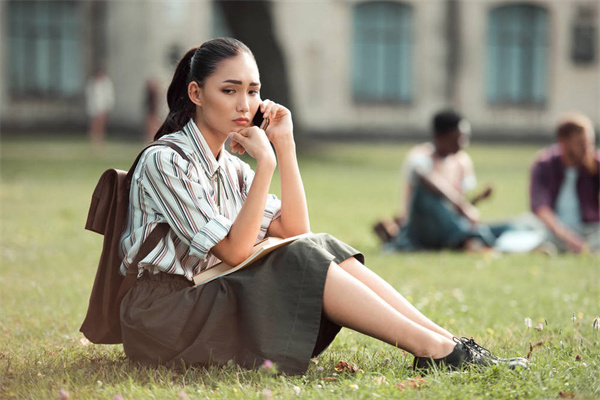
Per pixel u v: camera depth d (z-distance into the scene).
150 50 37.41
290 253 4.36
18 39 37.41
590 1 39.94
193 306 4.38
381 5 39.44
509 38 40.06
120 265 4.57
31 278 8.08
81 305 6.82
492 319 6.36
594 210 10.84
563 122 10.75
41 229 11.83
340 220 14.20
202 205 4.39
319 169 24.78
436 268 9.25
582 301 7.11
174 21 37.47
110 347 5.32
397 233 11.09
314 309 4.29
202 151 4.57
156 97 31.39
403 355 4.94
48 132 37.38
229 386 4.12
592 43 40.16
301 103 39.19
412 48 39.75
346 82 39.38
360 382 4.17
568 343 5.34
